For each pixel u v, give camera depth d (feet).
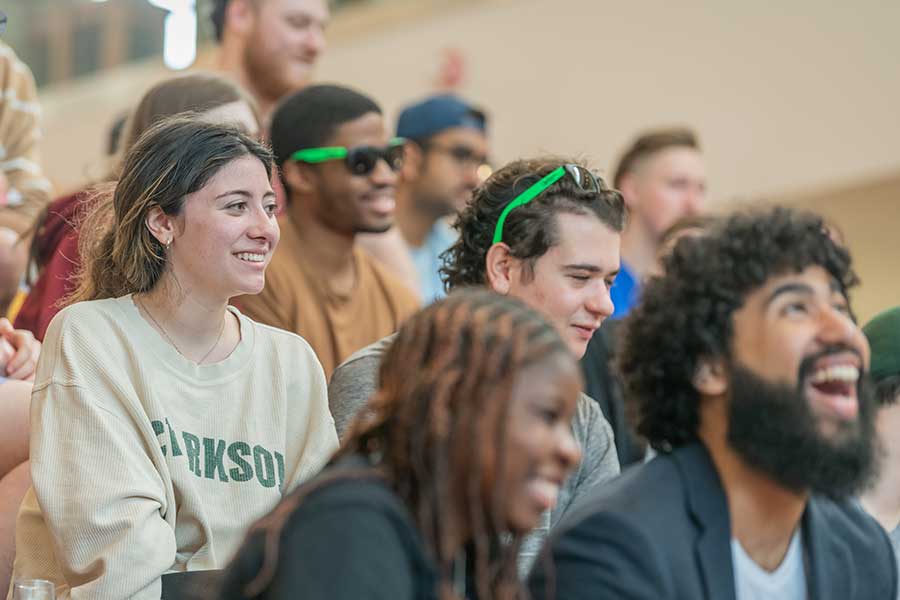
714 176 37.22
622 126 38.73
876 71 34.91
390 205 19.07
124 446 13.04
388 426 9.11
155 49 37.68
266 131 20.77
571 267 14.19
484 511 8.93
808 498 10.86
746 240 10.47
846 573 10.88
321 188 18.72
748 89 36.76
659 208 24.48
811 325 10.27
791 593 10.72
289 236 18.71
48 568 13.34
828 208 36.42
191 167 13.64
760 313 10.34
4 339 16.15
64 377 13.21
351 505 8.63
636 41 38.50
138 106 17.70
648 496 10.38
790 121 36.17
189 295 13.73
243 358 14.03
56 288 17.11
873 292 36.22
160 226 13.69
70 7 39.29
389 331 19.01
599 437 15.03
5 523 14.49
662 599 10.01
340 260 18.80
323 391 14.37
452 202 24.48
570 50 39.55
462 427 8.86
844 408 10.21
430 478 8.88
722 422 10.57
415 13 42.01
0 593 14.23
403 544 8.71
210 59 35.88
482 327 8.96
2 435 15.17
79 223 15.97
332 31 43.39
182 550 13.32
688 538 10.28
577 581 10.07
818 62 35.81
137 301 13.84
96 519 12.69
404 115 24.81
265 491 13.65
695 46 37.60
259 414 13.91
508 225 14.39
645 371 10.87
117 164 17.44
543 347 8.94
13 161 22.21
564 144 39.47
